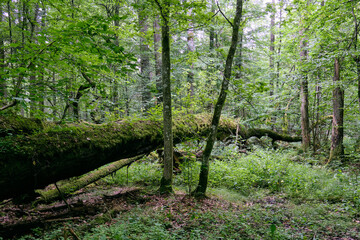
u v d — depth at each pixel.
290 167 7.61
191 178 6.25
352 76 7.97
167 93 5.34
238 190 6.48
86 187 6.68
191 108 7.90
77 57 3.82
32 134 3.76
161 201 5.04
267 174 7.16
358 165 7.98
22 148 3.29
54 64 3.64
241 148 10.28
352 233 3.74
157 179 7.17
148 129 5.75
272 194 6.18
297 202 5.49
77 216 4.56
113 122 5.29
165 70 5.27
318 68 8.19
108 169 6.41
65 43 3.09
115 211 4.62
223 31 14.35
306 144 10.57
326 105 10.19
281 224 4.13
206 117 8.32
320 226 4.11
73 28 2.84
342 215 4.46
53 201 5.35
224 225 3.89
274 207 5.16
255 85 4.39
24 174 3.27
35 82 3.41
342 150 8.68
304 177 6.82
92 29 2.86
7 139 3.28
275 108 11.48
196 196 5.42
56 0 5.09
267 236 3.57
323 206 5.04
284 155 9.56
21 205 5.00
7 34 8.07
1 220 4.20
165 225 3.86
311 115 11.22
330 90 8.73
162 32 5.14
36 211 4.62
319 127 11.38
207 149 5.42
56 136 3.83
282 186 6.53
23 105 2.82
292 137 11.65
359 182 5.90
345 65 8.11
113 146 4.57
